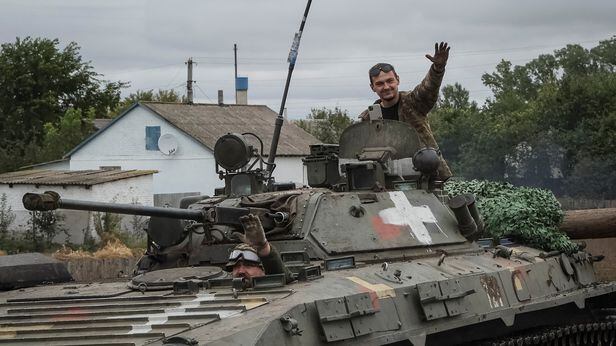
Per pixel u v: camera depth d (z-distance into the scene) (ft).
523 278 51.55
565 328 54.60
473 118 121.70
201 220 41.91
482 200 61.16
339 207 47.32
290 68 57.93
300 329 36.55
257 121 153.28
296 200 47.39
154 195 136.77
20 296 41.68
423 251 48.70
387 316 40.81
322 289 39.45
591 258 61.16
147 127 147.13
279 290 38.96
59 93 197.67
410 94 55.93
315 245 45.34
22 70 192.95
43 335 35.06
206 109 152.87
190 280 40.73
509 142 112.27
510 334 52.08
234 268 41.29
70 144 168.25
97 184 114.83
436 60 52.80
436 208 51.96
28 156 161.48
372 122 54.54
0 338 34.91
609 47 215.72
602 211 65.92
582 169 107.45
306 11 59.11
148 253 48.62
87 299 39.75
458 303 44.83
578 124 111.55
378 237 47.11
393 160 52.37
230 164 50.16
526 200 60.49
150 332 34.35
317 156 51.98
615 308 61.00
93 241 108.47
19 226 110.11
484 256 51.93
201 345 32.63
